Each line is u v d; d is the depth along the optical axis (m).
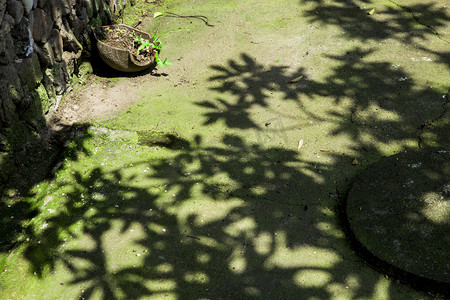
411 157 3.13
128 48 4.38
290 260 2.62
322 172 3.21
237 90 4.09
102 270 2.58
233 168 3.28
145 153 3.42
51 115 3.71
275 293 2.44
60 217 2.88
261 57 4.54
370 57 4.40
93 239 2.77
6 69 3.01
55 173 3.18
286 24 5.07
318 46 4.64
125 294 2.46
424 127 3.51
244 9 5.44
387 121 3.61
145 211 2.96
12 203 3.00
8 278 2.51
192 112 3.83
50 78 3.71
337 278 2.51
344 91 3.98
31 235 2.76
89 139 3.50
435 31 4.73
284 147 3.45
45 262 2.62
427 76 4.06
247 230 2.81
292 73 4.27
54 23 3.68
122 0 5.21
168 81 4.26
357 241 2.62
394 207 2.76
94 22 4.46
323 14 5.20
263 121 3.71
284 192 3.06
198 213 2.93
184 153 3.42
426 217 2.67
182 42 4.84
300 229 2.80
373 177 3.01
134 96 4.05
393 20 4.98
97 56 4.37
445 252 2.47
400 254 2.50
